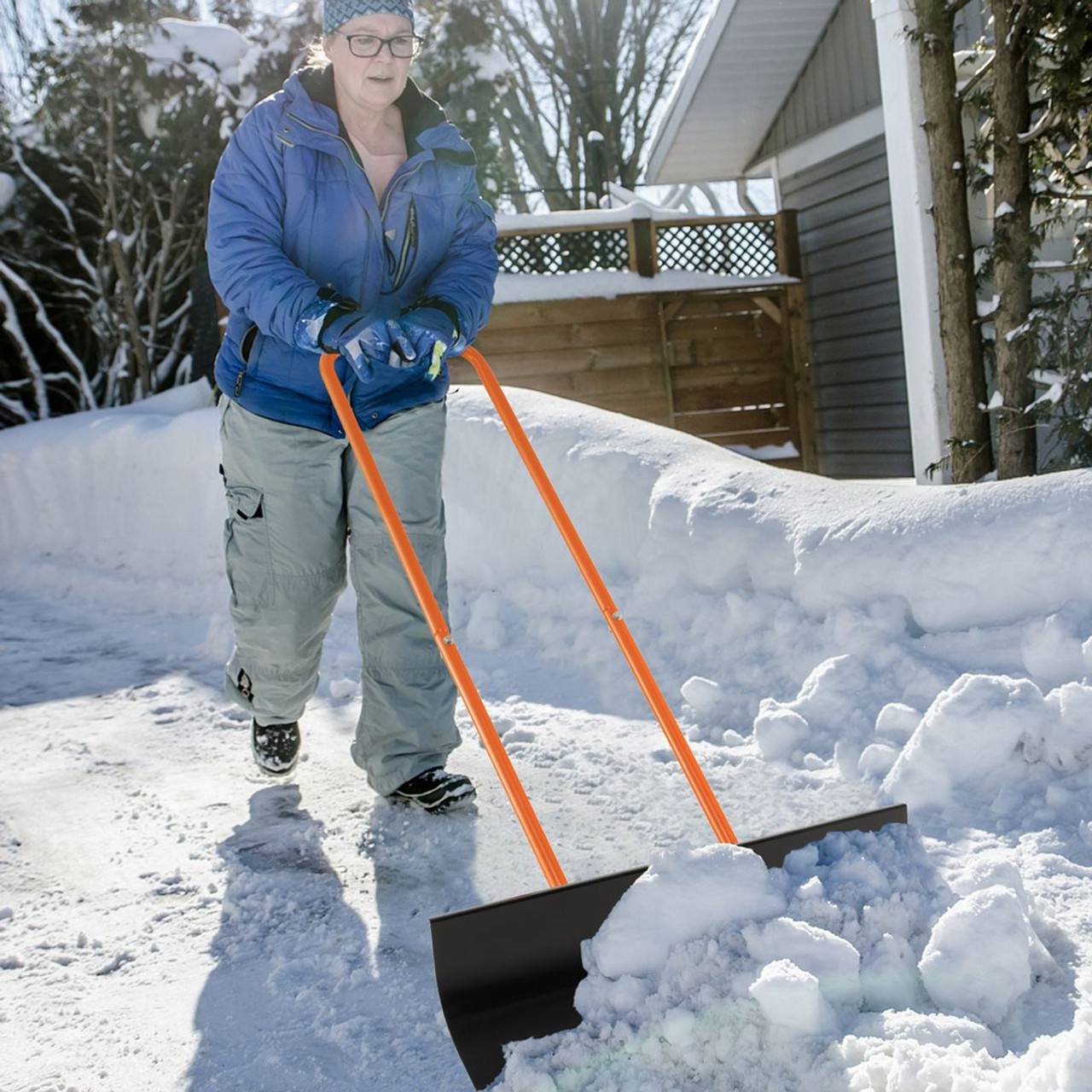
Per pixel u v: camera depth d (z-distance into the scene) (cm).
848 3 1002
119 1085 197
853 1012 183
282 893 268
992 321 617
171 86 1105
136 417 775
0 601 691
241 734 398
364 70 273
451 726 309
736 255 1013
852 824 212
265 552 296
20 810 337
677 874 193
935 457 681
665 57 2309
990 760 276
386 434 295
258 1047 205
